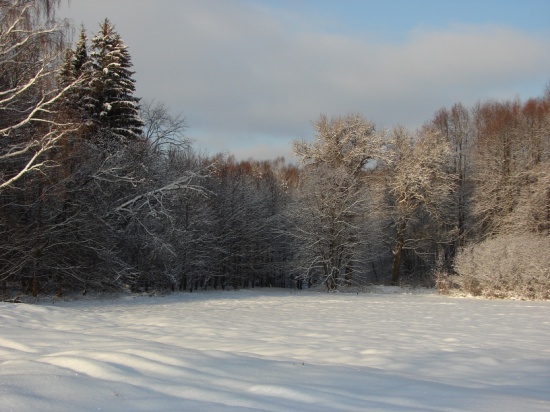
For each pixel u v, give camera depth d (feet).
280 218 130.82
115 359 16.67
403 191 121.39
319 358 21.58
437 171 123.65
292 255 134.10
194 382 14.23
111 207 77.30
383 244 131.75
